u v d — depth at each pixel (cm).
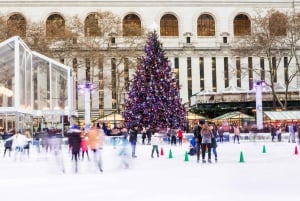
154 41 5528
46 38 8569
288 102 8462
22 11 9912
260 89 5844
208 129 2741
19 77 4562
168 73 5469
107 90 9862
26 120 5103
